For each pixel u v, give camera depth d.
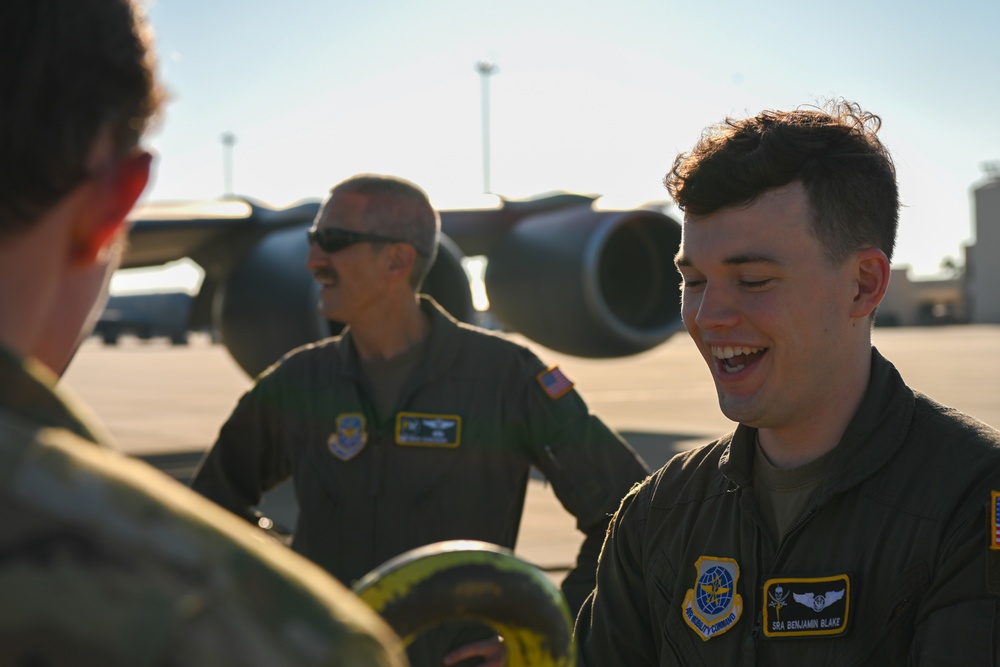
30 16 0.63
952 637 1.32
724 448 1.63
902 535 1.40
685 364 25.44
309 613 0.54
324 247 2.65
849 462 1.46
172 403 14.55
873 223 1.48
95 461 0.57
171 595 0.51
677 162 1.53
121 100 0.67
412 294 2.71
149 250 8.36
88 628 0.50
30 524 0.53
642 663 1.74
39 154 0.63
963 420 1.47
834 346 1.49
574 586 2.58
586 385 16.97
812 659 1.43
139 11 0.71
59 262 0.68
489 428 2.62
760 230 1.45
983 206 62.62
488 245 9.50
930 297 66.50
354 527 2.62
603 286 8.75
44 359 0.70
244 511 2.83
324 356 2.77
